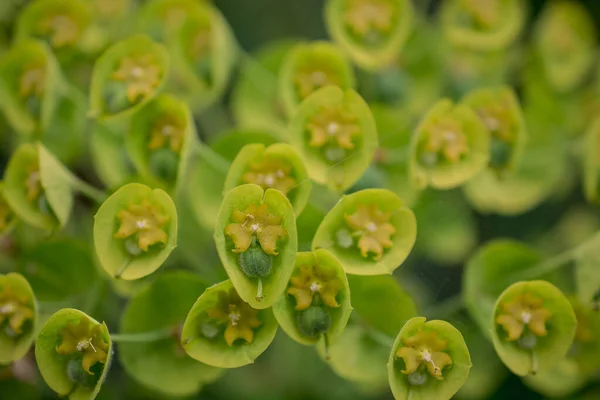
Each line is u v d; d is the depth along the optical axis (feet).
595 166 0.81
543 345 0.73
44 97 0.78
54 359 0.71
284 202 0.70
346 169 0.74
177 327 0.74
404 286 0.78
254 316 0.71
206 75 0.82
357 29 0.81
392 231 0.72
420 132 0.75
